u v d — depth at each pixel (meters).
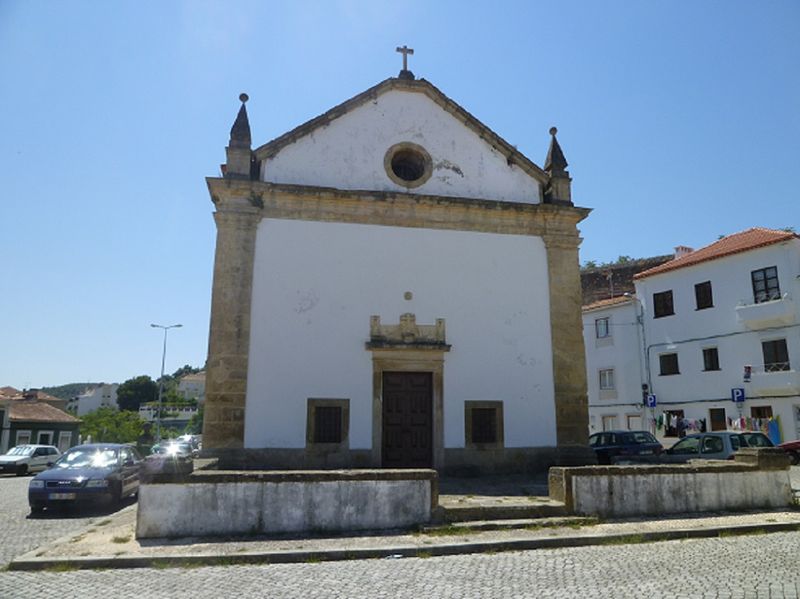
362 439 13.55
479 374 14.46
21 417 40.91
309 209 14.34
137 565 7.50
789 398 25.30
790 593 5.86
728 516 10.27
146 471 8.83
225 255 13.73
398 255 14.59
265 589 6.33
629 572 6.87
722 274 28.89
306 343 13.70
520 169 15.96
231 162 14.16
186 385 120.81
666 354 31.41
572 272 15.53
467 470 13.97
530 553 8.06
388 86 15.41
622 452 18.56
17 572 7.26
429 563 7.51
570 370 14.97
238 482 8.93
